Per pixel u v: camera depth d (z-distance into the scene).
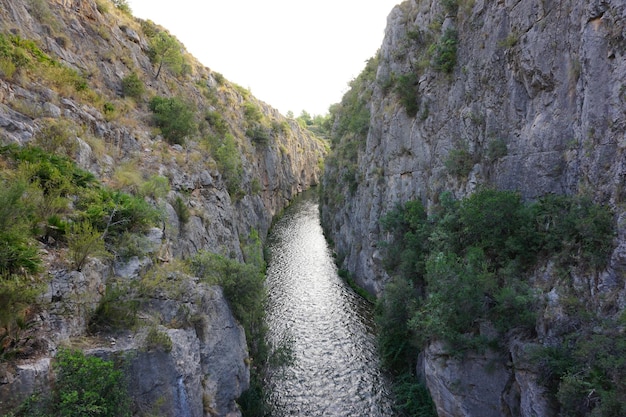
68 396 7.36
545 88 14.80
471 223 14.74
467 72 19.84
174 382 10.87
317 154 109.81
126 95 25.50
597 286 11.05
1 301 8.05
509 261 13.91
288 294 29.39
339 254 37.94
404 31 30.66
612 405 8.66
